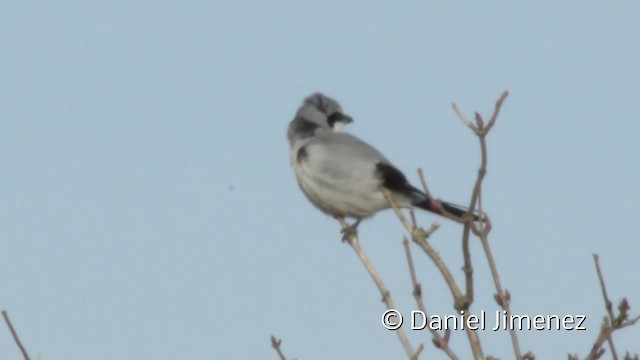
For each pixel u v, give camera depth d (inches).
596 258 298.4
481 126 291.7
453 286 296.2
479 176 295.3
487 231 301.3
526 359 287.0
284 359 329.4
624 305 292.4
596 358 292.8
